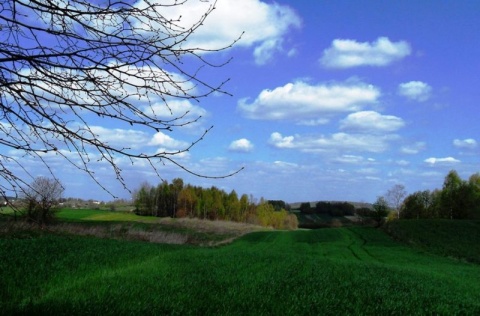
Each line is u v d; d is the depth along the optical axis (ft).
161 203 261.03
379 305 41.50
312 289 46.32
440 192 347.36
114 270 48.85
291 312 33.86
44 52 11.69
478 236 200.75
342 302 41.14
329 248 177.78
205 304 33.99
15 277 38.99
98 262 52.31
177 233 180.14
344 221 406.41
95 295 33.76
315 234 233.76
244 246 174.81
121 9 11.79
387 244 196.75
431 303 46.83
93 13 11.42
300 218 424.87
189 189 291.58
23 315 26.40
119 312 28.73
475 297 58.85
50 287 37.01
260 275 54.19
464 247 175.22
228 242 186.39
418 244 190.80
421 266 121.49
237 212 338.54
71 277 41.98
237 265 62.90
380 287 54.24
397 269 85.71
